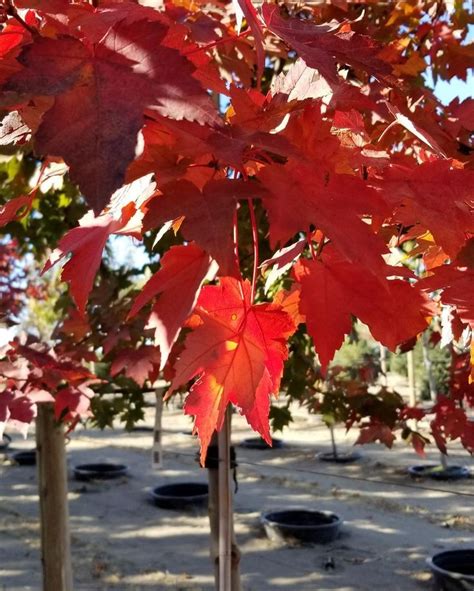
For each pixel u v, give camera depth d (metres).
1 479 5.04
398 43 0.87
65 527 1.80
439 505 3.82
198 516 3.83
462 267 0.54
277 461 5.29
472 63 1.13
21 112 0.42
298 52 0.45
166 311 0.42
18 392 1.15
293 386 1.54
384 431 1.77
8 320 1.23
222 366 0.50
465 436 1.69
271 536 3.30
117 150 0.32
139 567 2.95
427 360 4.11
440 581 2.52
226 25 0.78
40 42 0.34
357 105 0.54
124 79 0.34
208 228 0.37
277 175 0.42
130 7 0.45
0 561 3.09
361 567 2.88
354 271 0.50
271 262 0.51
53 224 1.72
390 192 0.51
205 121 0.35
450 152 0.74
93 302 1.46
